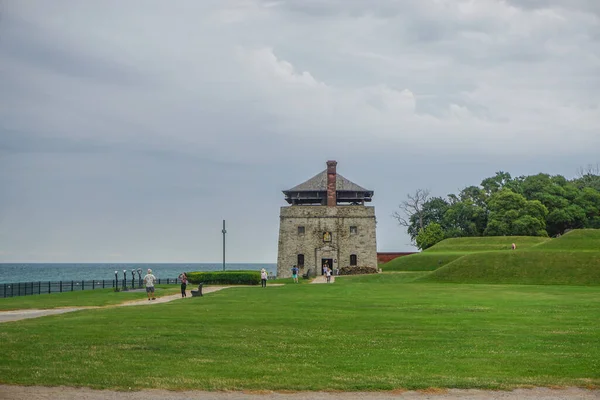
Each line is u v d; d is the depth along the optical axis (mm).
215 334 25406
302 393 16797
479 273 71688
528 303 40406
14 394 16391
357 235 100500
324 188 107750
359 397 16484
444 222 146000
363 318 31500
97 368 19062
